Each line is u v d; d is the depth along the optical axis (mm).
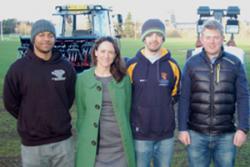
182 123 3711
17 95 3449
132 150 3607
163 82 3629
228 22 7930
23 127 3449
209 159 3816
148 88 3623
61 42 11656
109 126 3523
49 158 3523
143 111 3631
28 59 3404
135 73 3652
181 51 25281
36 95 3383
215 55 3580
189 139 3725
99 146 3545
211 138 3643
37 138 3439
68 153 3562
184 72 3697
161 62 3664
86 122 3537
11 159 5305
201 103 3607
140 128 3652
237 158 5352
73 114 7812
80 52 11648
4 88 3455
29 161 3488
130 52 24250
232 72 3555
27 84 3367
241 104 3592
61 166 3570
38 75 3375
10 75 3404
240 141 3602
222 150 3684
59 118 3463
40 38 3352
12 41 39531
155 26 3584
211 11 8281
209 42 3506
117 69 3562
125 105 3580
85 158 3523
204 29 3549
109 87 3516
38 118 3402
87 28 14133
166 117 3676
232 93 3596
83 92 3543
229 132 3656
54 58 3443
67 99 3547
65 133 3523
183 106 3701
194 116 3678
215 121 3592
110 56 3494
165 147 3727
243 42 38594
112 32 14297
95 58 3609
